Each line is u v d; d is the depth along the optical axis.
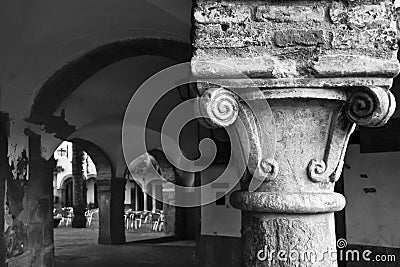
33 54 5.30
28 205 5.77
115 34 5.01
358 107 1.96
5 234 5.13
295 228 2.00
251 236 2.07
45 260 6.16
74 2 4.50
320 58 1.95
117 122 8.96
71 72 5.68
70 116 7.17
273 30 1.98
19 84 5.44
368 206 6.28
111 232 12.16
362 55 1.96
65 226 19.48
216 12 2.00
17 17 4.73
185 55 4.68
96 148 11.54
